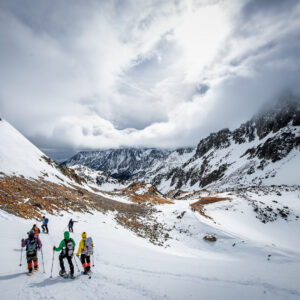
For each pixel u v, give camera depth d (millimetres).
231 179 162000
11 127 50094
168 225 38219
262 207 44906
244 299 7453
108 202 50469
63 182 47344
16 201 19141
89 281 7621
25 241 7977
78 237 15875
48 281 7301
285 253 24625
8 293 6000
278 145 156250
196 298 7148
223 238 30453
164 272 10188
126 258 12391
